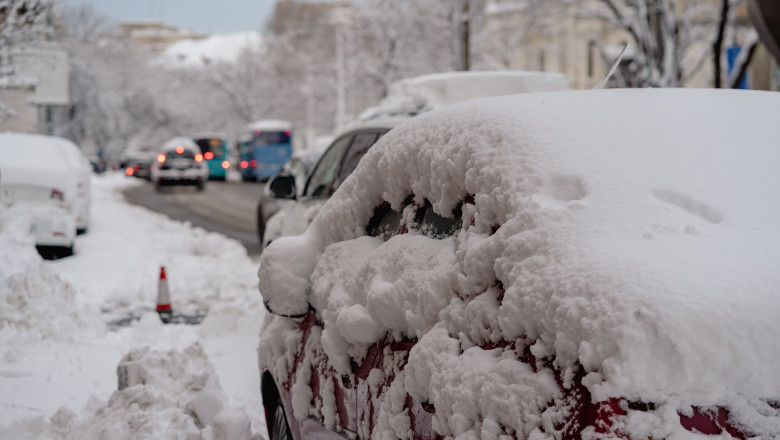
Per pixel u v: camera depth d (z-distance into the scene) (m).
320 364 4.22
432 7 52.41
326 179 9.12
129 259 14.94
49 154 14.99
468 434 2.79
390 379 3.49
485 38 50.00
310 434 4.29
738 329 2.38
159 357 5.94
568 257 2.70
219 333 9.30
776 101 3.64
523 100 3.60
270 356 4.89
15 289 8.83
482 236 3.15
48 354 7.88
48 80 32.72
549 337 2.62
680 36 30.00
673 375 2.36
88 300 11.32
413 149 3.80
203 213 29.67
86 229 18.59
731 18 29.80
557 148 3.18
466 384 2.84
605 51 28.00
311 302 4.47
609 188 2.94
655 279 2.50
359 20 56.44
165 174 44.03
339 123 55.38
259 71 96.06
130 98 88.06
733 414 2.37
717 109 3.48
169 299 10.68
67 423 5.65
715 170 3.05
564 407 2.49
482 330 2.94
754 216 2.83
